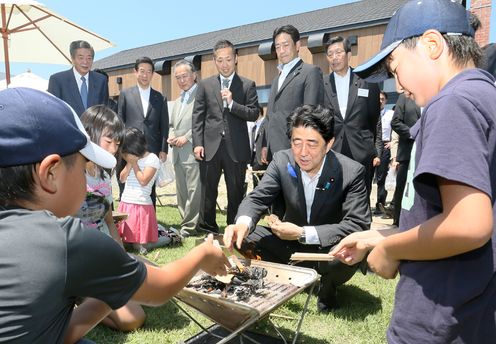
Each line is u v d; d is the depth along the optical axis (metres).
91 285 0.96
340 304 2.91
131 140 4.16
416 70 1.09
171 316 2.73
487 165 0.93
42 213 0.95
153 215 4.30
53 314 0.93
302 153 2.57
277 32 4.37
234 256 2.21
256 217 2.72
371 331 2.50
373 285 3.28
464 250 0.94
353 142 4.66
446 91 1.00
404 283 1.15
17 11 6.31
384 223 5.86
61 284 0.90
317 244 2.61
